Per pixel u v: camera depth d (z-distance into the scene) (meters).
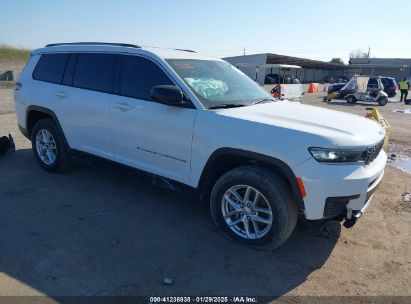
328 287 3.26
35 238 3.85
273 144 3.47
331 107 21.27
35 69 5.84
